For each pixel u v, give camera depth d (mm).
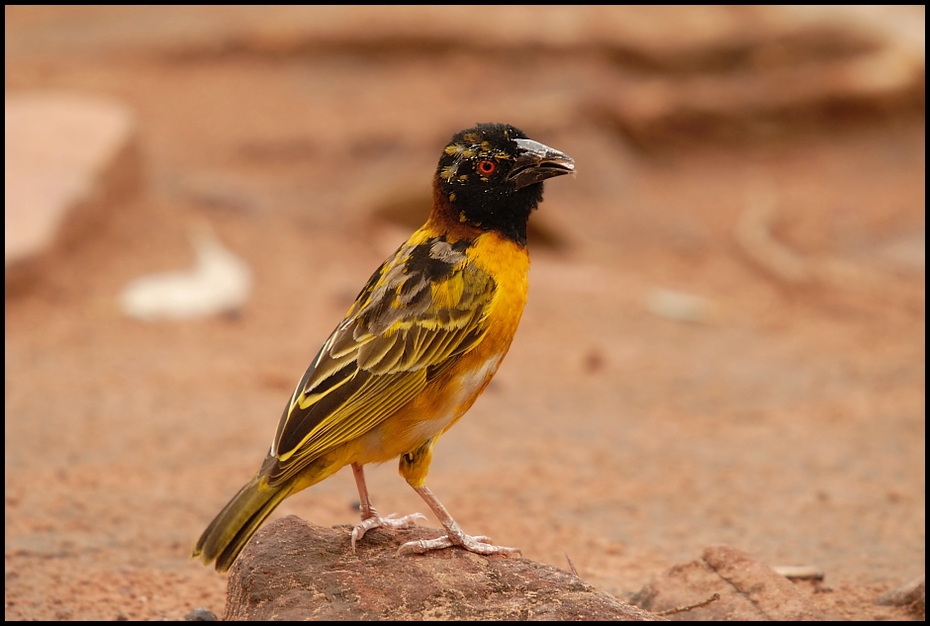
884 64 27562
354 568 6945
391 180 23453
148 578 9469
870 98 27078
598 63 29766
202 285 17609
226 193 22859
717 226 23188
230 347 15859
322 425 7129
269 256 19797
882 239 22203
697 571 8414
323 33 31422
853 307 18719
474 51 30734
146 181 22016
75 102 22828
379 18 31484
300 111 28391
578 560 10125
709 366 16125
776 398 14945
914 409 14312
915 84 27312
